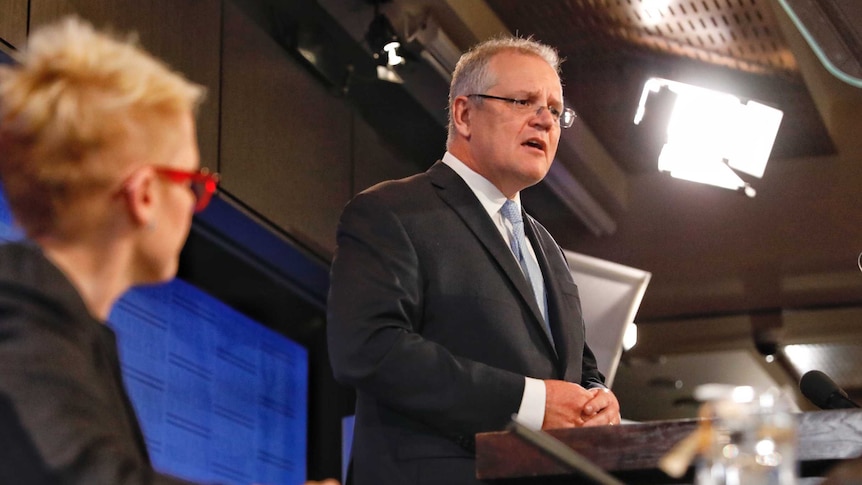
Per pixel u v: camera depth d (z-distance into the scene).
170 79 1.59
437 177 2.86
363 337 2.51
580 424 2.49
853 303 6.66
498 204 2.92
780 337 6.94
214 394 5.11
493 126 2.96
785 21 5.47
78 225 1.52
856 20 4.46
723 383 7.42
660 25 5.54
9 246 1.46
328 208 5.45
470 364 2.50
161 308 4.84
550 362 2.69
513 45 3.12
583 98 6.13
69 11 4.04
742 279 6.72
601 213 6.60
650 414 7.58
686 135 5.16
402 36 5.06
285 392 5.66
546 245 3.00
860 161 6.47
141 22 4.39
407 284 2.60
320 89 5.54
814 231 6.57
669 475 1.89
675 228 6.75
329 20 5.19
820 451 1.80
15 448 1.30
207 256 5.11
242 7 5.04
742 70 5.88
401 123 5.86
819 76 6.07
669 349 7.17
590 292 3.53
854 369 7.21
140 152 1.54
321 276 5.46
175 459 4.78
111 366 1.52
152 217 1.54
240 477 5.21
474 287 2.66
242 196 4.86
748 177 6.61
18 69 1.53
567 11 5.48
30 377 1.33
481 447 1.94
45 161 1.49
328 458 5.79
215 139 4.74
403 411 2.49
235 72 4.93
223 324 5.28
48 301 1.41
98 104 1.51
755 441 1.57
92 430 1.33
